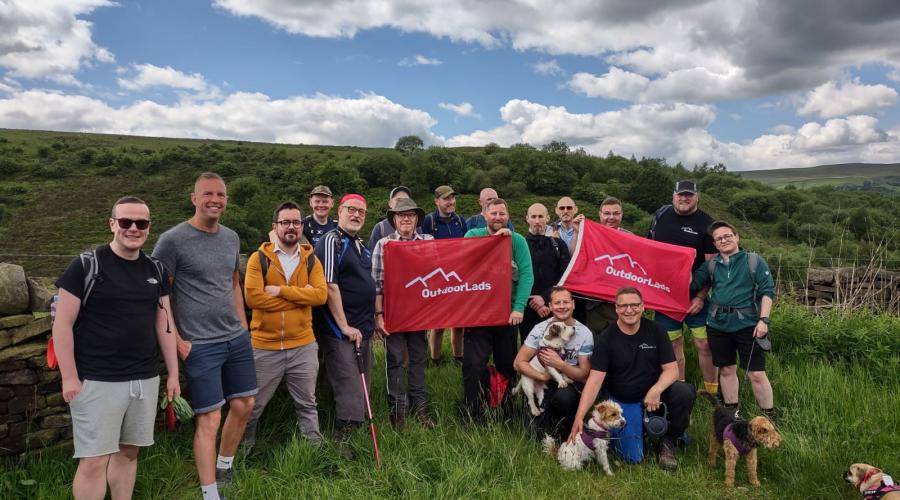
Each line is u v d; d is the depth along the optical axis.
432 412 5.31
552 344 4.85
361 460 4.32
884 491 3.53
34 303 4.06
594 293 5.63
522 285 5.30
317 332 5.03
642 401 4.71
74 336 3.07
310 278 4.39
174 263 3.62
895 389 5.63
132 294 3.16
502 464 4.29
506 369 5.39
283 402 5.06
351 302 4.74
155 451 4.24
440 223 6.81
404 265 5.13
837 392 5.48
